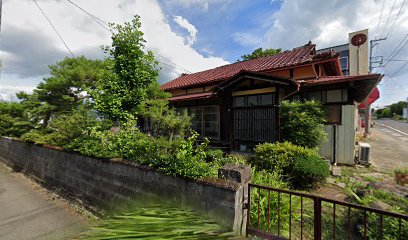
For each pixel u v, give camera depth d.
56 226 3.99
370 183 4.25
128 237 2.00
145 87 6.40
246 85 6.59
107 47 6.02
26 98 9.19
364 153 6.41
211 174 2.98
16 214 4.57
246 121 6.57
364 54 13.84
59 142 6.04
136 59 6.05
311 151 5.07
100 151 4.49
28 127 8.82
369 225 2.69
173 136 6.15
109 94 5.79
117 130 5.75
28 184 6.49
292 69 7.94
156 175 3.39
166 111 7.14
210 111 9.48
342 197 4.04
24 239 3.61
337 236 2.74
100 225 2.43
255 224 2.80
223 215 2.50
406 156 8.09
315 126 5.84
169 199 3.16
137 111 6.19
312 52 9.02
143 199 3.54
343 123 6.36
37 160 6.74
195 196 2.82
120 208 3.92
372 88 6.66
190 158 3.13
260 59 11.62
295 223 3.02
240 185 2.53
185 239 2.06
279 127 5.82
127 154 4.07
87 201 4.70
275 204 2.97
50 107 7.81
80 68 7.79
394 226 2.44
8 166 8.57
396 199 3.27
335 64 7.59
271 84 6.03
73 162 5.21
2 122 9.77
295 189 4.44
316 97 6.78
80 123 5.65
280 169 4.66
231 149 6.84
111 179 4.20
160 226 2.25
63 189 5.48
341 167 6.10
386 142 12.01
